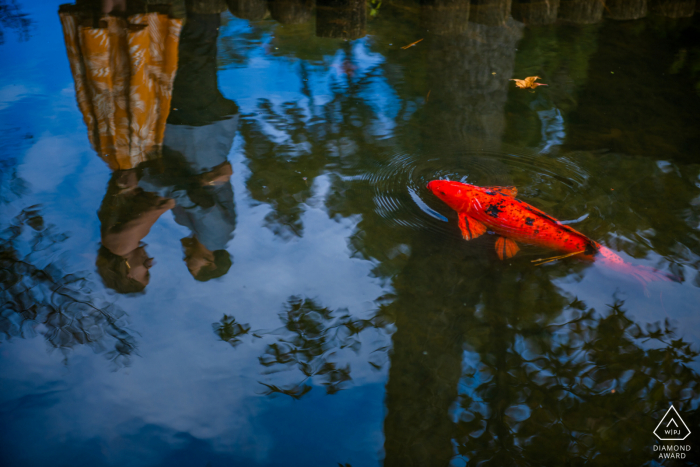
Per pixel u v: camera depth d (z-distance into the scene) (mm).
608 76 4926
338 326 2633
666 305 2666
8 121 4164
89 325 2611
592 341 2531
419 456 2076
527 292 2783
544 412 2256
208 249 3049
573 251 2904
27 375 2395
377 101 4547
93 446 2125
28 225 3166
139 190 3471
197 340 2559
